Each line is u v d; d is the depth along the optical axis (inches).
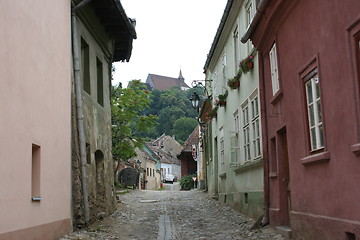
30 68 294.7
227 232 414.3
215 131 837.8
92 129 477.4
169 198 910.4
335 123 245.4
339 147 241.6
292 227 334.3
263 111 432.1
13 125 263.1
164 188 2561.5
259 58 439.2
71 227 381.1
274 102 389.4
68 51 397.7
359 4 211.0
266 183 423.5
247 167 515.8
